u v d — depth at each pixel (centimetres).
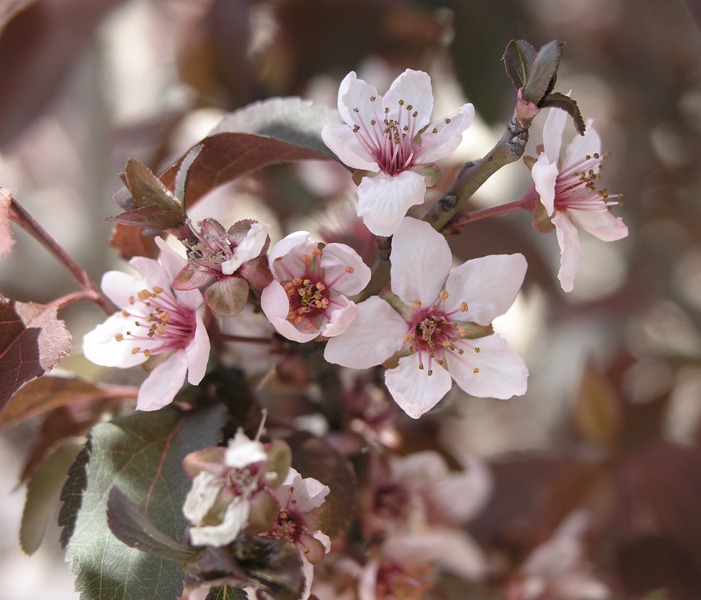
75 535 30
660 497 41
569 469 41
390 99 31
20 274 63
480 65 43
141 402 30
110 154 50
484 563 39
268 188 42
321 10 44
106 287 31
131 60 63
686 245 65
